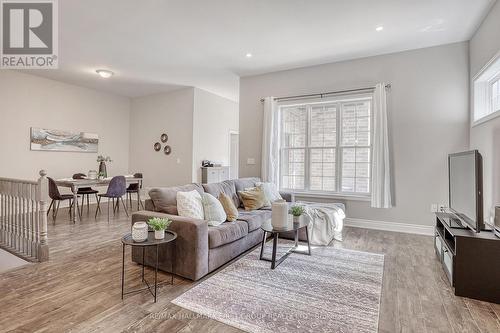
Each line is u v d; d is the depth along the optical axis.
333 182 4.81
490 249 2.16
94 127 6.70
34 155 5.57
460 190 2.83
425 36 3.74
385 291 2.31
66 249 3.31
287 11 3.16
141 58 4.68
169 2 2.99
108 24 3.49
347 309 2.01
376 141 4.22
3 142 5.12
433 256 3.15
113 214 5.43
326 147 4.86
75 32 3.72
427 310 2.03
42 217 2.99
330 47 4.14
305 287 2.35
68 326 1.79
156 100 7.16
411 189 4.16
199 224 2.46
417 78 4.13
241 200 4.01
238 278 2.52
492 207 2.95
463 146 3.85
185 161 6.66
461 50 3.88
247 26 3.53
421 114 4.10
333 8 3.09
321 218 3.62
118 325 1.80
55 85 5.91
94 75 5.59
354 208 4.57
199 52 4.39
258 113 5.47
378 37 3.79
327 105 4.86
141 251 2.79
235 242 3.01
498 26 2.87
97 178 5.52
